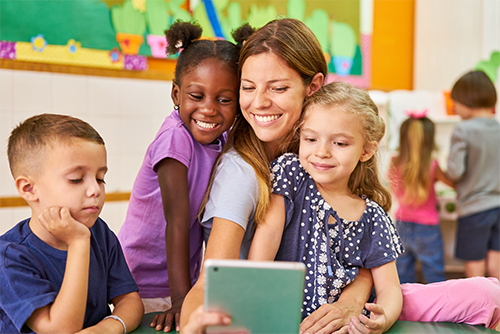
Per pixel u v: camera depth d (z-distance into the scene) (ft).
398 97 11.34
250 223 3.57
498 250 9.08
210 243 3.26
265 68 3.41
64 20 9.27
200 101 3.67
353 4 11.98
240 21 10.78
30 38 9.01
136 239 4.14
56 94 9.29
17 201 8.87
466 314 3.56
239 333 2.48
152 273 4.18
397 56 12.61
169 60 10.37
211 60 3.67
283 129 3.53
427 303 3.70
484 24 11.54
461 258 9.26
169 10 10.14
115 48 9.75
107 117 9.77
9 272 2.81
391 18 12.55
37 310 2.77
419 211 9.07
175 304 3.38
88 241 2.95
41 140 2.97
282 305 2.46
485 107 9.14
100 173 3.12
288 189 3.55
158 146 3.78
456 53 11.84
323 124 3.41
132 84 9.97
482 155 8.89
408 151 9.04
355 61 12.07
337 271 3.43
